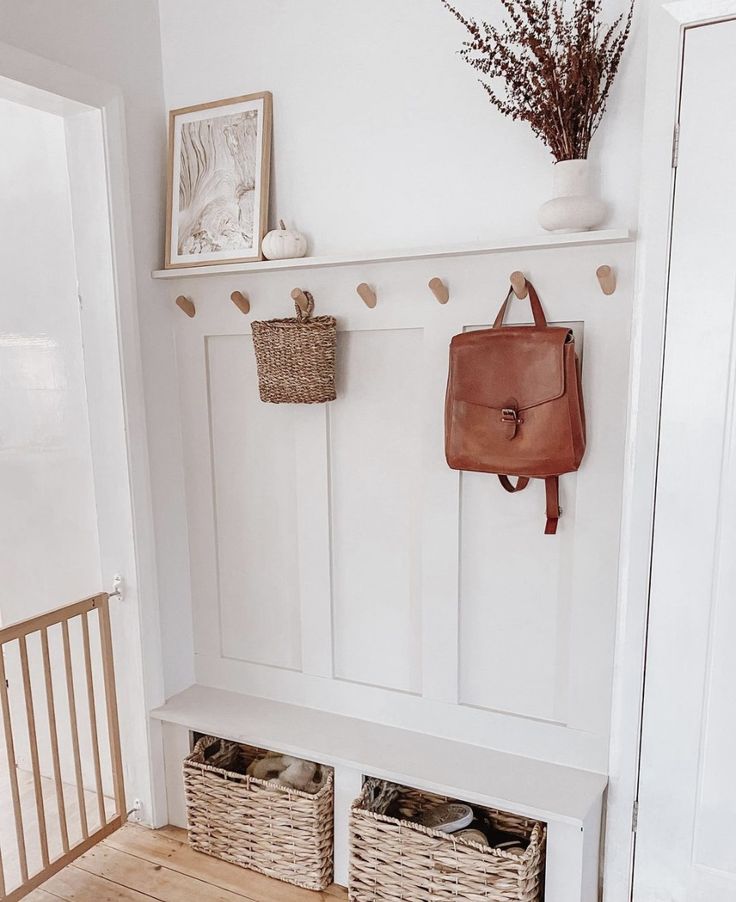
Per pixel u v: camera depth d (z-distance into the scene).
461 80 1.82
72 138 2.02
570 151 1.64
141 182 2.12
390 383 2.01
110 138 1.99
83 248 2.07
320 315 2.06
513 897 1.72
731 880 1.77
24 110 2.11
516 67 1.66
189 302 2.20
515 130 1.77
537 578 1.91
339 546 2.16
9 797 2.46
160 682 2.27
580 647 1.86
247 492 2.27
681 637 1.73
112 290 2.04
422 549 2.02
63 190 2.08
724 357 1.61
